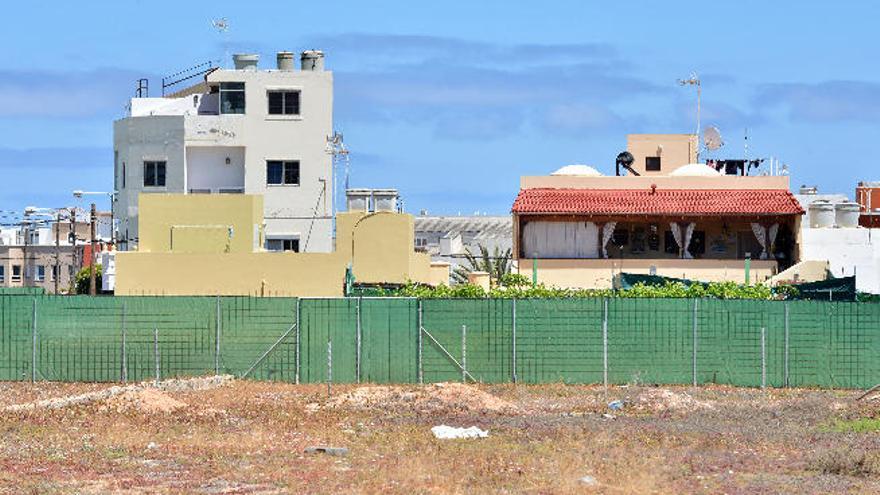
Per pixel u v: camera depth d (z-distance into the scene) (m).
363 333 173.38
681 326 173.75
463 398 155.88
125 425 136.75
